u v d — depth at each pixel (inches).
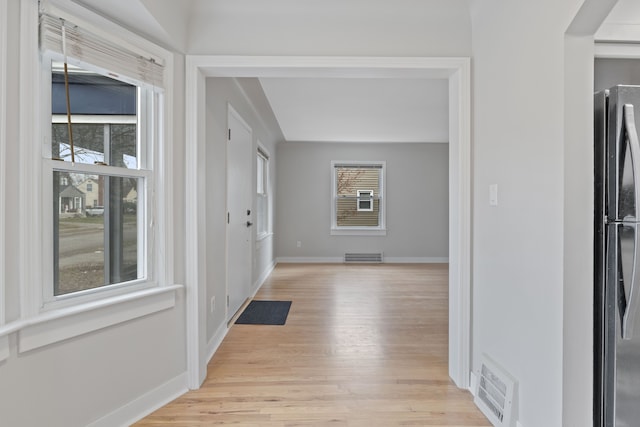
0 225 50.8
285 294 174.7
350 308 151.1
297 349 107.8
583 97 53.0
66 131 62.9
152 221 77.1
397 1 82.8
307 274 226.5
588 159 53.1
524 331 63.1
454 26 84.4
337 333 121.5
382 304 157.2
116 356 68.5
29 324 53.6
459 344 85.4
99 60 64.6
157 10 68.9
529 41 61.5
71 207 63.8
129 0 61.3
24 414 54.3
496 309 72.9
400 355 103.7
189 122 82.5
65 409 60.1
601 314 55.7
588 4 48.1
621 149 52.6
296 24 83.7
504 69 69.7
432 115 188.7
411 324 130.9
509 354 67.9
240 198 148.6
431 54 84.2
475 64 82.7
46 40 56.0
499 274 71.7
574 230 53.0
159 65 76.1
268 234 225.1
